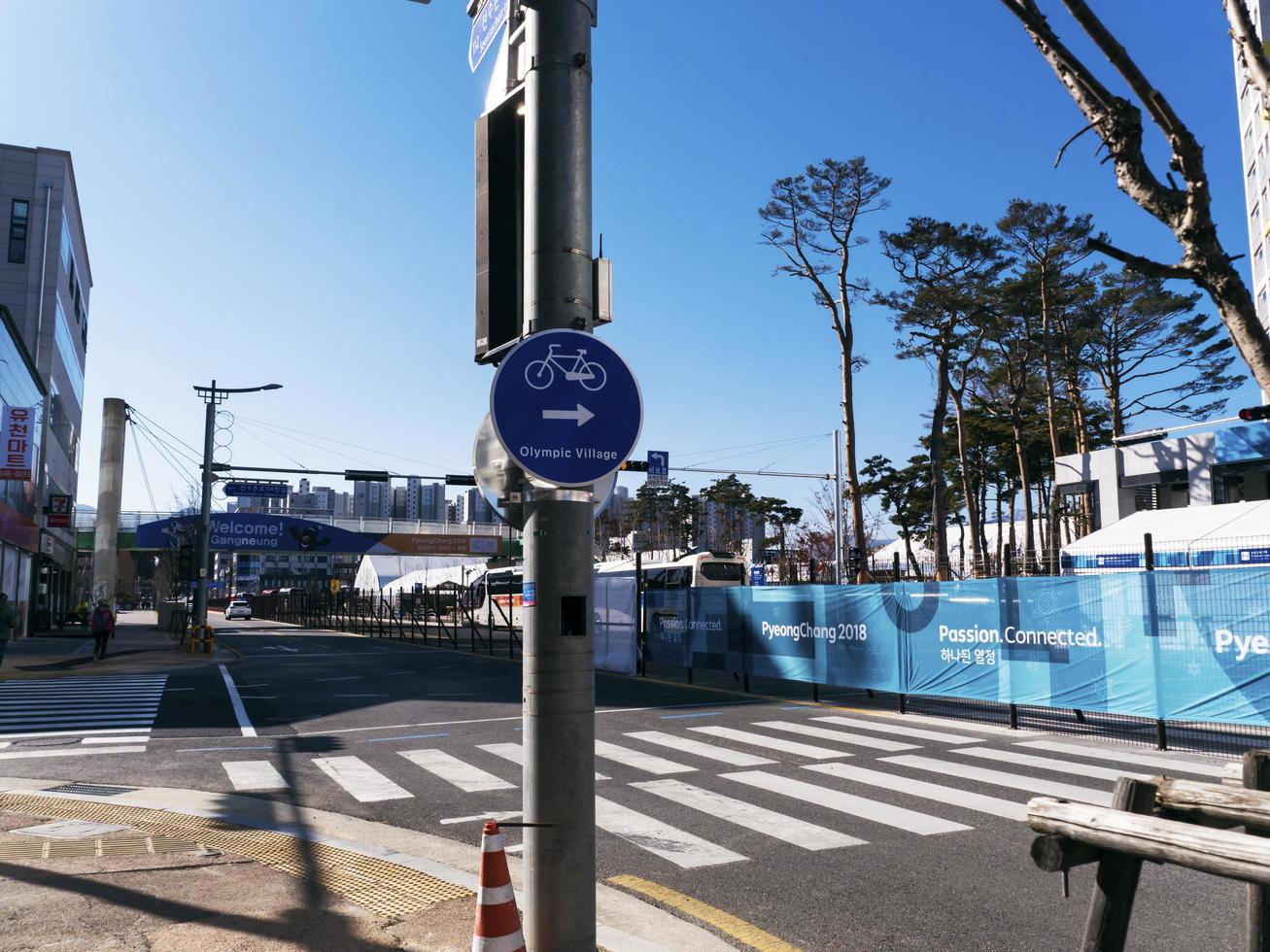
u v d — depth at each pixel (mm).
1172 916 5203
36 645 33844
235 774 9516
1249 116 54594
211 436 35438
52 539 49469
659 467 39750
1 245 51844
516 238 4566
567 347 4121
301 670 22953
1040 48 2900
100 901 5133
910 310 43562
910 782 8836
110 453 60906
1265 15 25922
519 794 8562
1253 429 32188
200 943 4512
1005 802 7984
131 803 8023
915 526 71000
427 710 14789
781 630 16469
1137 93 2611
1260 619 9781
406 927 4785
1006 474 66188
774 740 11367
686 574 36062
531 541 4023
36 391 41656
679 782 8859
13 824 7156
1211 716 10164
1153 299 49375
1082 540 26891
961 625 13117
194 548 34281
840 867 6164
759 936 4902
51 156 53844
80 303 65812
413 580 70375
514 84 4633
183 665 24734
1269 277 45344
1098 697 11352
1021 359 50781
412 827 7355
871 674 14523
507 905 3619
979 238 43500
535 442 3994
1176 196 2572
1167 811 2982
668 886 5770
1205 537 23297
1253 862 2377
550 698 3902
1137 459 36094
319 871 5812
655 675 20984
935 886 5754
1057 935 4934
